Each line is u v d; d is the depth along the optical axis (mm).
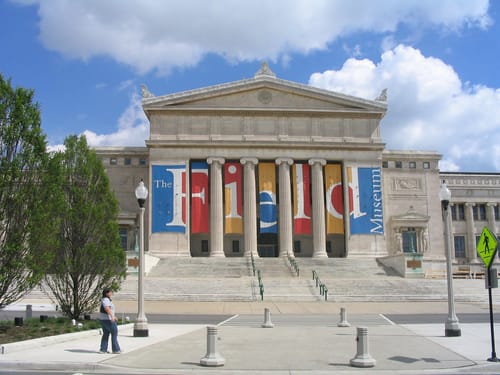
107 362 18984
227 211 74250
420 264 62844
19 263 24844
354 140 77062
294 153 76250
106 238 30672
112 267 30859
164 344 23656
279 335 27359
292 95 77750
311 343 24219
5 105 25812
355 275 65188
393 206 79938
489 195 91500
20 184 25594
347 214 74938
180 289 53719
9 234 24984
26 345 22094
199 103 76875
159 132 75750
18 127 25812
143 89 76438
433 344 24016
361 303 49844
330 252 79062
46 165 26734
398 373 17625
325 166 76938
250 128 76438
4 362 18703
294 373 17453
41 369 18438
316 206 75500
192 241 78812
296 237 79875
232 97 77250
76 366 18422
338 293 53844
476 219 91562
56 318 31438
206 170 75250
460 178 91438
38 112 26719
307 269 66562
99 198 31172
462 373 17875
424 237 78750
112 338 21219
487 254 20750
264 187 75188
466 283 58500
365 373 17531
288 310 44438
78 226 30141
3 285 24797
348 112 77312
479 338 26109
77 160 31297
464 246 90062
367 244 74312
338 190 76438
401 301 51594
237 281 56812
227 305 47656
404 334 27859
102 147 78562
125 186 78250
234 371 17688
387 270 66750
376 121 77938
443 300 51969
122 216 75250
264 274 65125
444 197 27984
